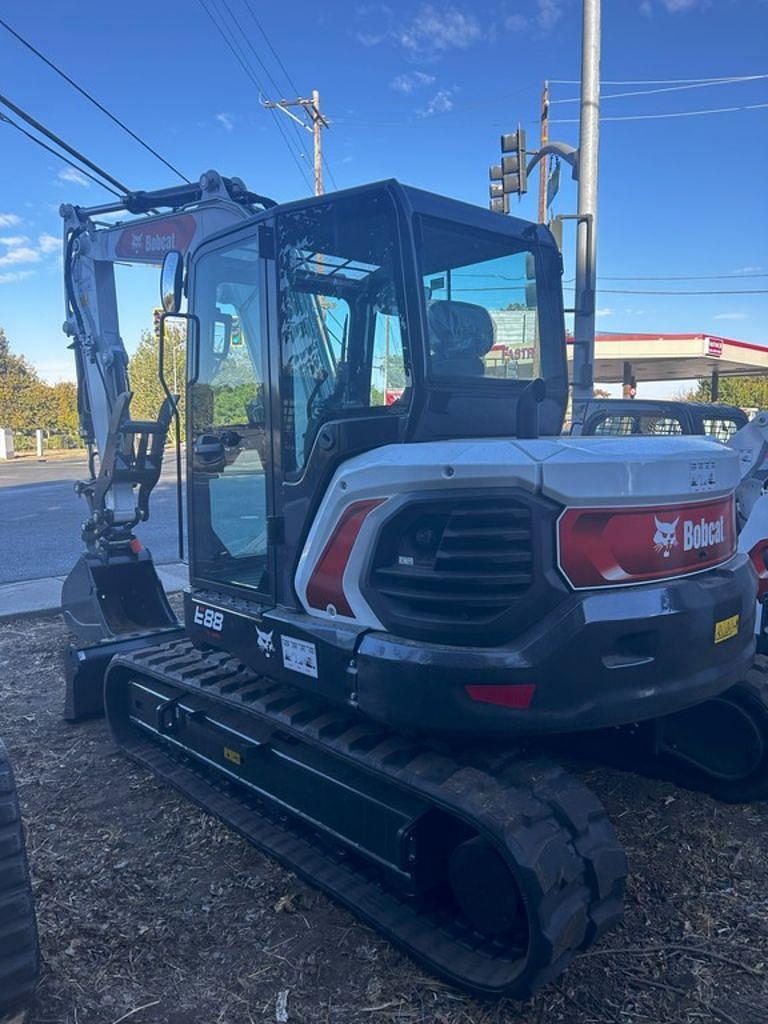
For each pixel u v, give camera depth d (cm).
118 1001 273
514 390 345
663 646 275
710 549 308
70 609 616
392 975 283
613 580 270
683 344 1748
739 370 2109
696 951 291
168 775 426
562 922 246
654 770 416
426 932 288
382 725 322
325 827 327
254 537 360
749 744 382
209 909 323
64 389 4988
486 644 268
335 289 320
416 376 297
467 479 268
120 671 468
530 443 277
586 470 263
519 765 282
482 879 263
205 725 402
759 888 327
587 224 870
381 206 306
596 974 280
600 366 1970
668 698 278
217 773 405
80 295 585
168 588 891
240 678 391
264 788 365
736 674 307
